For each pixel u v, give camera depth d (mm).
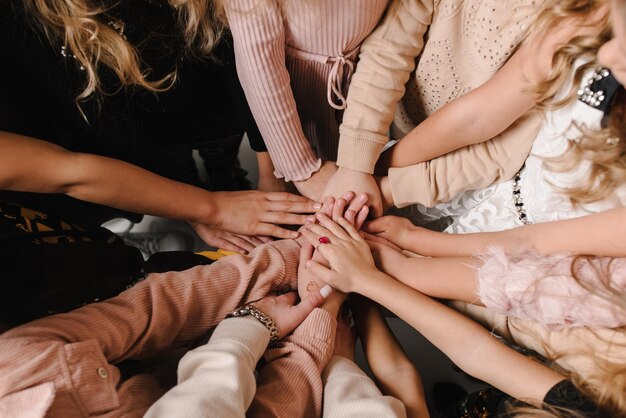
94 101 936
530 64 813
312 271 929
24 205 897
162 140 1183
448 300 947
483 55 926
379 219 1024
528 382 766
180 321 841
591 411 690
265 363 846
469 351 824
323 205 1009
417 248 1006
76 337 702
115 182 899
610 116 751
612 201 816
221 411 650
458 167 986
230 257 944
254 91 964
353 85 997
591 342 746
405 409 836
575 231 796
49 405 604
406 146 1015
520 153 938
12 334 675
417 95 1090
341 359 890
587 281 745
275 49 917
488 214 1023
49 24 841
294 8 896
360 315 1008
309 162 1071
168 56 1006
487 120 897
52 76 893
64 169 847
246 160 1555
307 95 1129
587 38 738
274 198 1071
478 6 892
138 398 723
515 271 784
